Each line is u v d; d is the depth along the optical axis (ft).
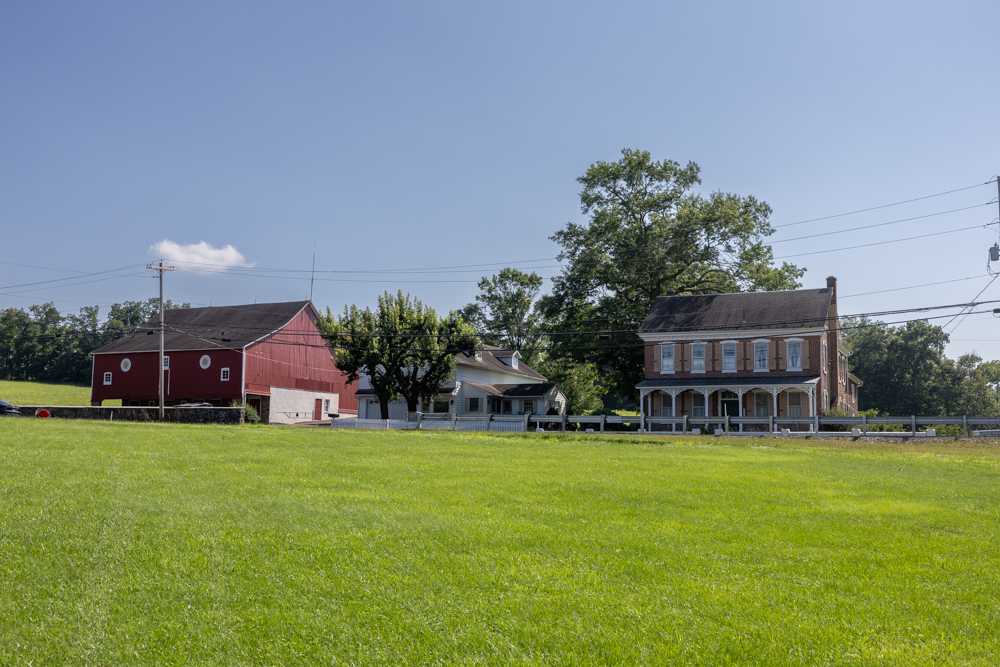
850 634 23.71
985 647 22.68
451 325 176.76
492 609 25.59
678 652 22.15
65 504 40.91
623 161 197.47
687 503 46.88
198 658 21.83
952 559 32.99
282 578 28.84
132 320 457.68
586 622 24.57
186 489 47.34
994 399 289.33
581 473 61.05
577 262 185.78
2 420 110.83
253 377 191.62
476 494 48.67
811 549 34.71
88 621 24.35
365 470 59.62
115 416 159.94
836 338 172.45
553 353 198.80
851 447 100.48
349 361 170.81
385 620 24.62
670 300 177.37
